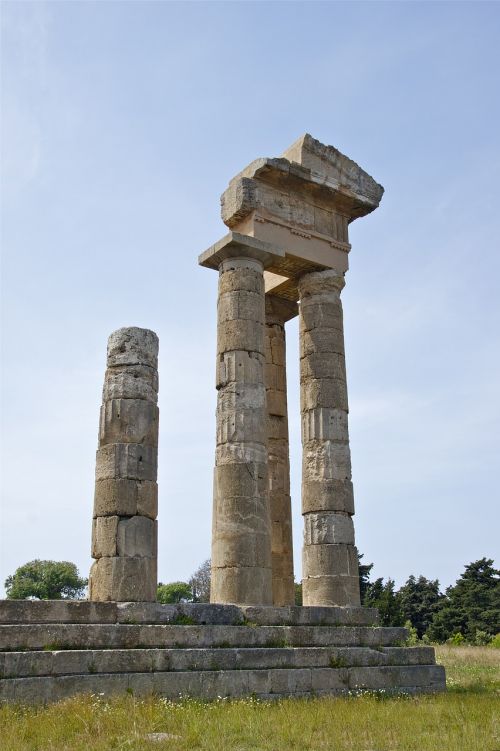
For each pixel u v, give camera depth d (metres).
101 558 18.05
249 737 12.23
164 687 15.15
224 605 18.30
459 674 27.05
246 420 21.05
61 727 11.77
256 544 20.02
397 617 61.19
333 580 21.55
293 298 27.45
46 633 14.72
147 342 19.95
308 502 22.61
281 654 17.42
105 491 18.55
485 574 75.75
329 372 23.59
